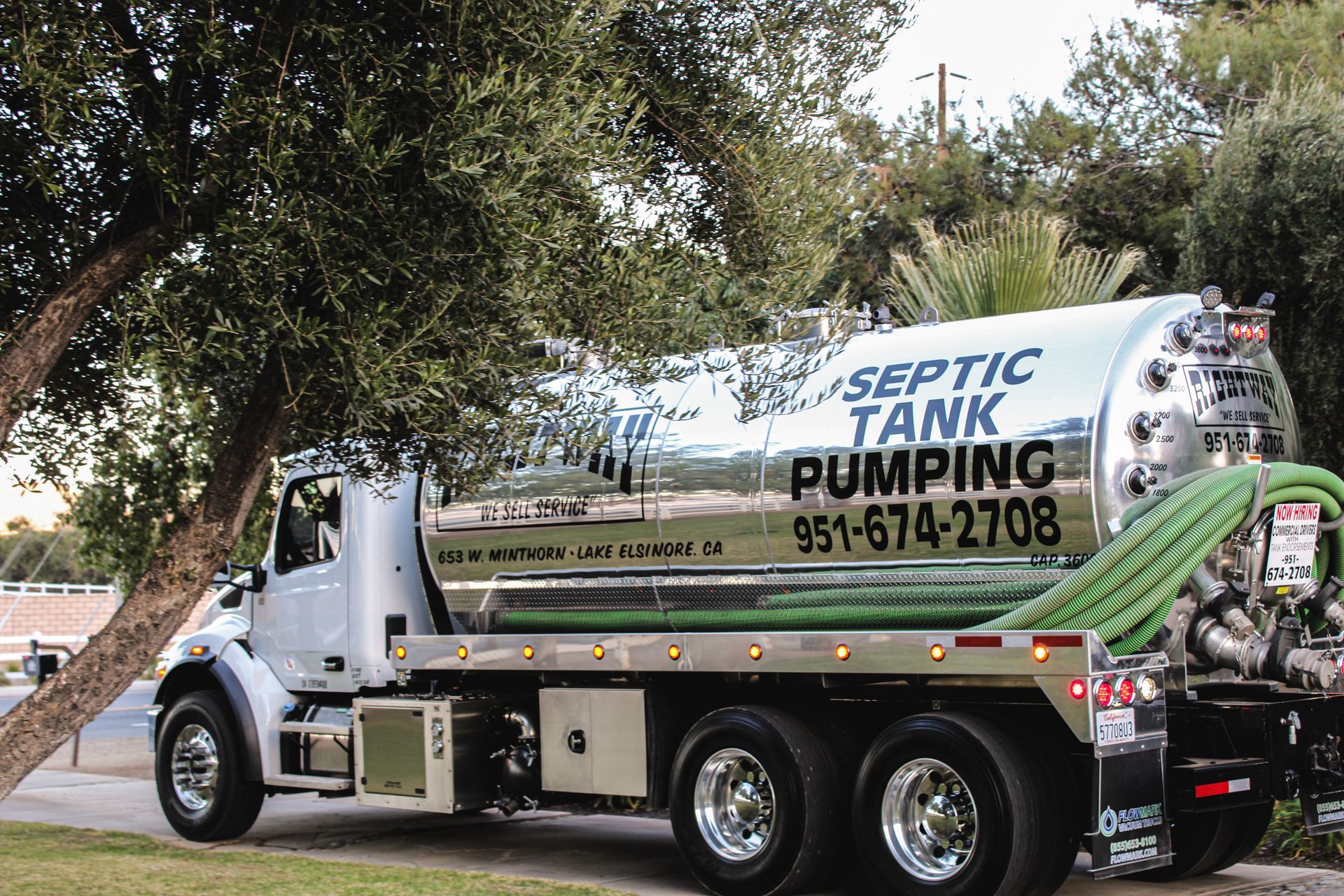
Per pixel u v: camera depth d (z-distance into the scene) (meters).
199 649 10.43
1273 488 6.89
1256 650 6.96
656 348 6.69
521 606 9.19
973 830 6.86
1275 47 18.59
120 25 5.98
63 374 7.16
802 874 7.39
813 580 7.76
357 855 9.52
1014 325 7.44
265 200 5.66
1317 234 11.26
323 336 5.54
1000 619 6.87
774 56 7.05
